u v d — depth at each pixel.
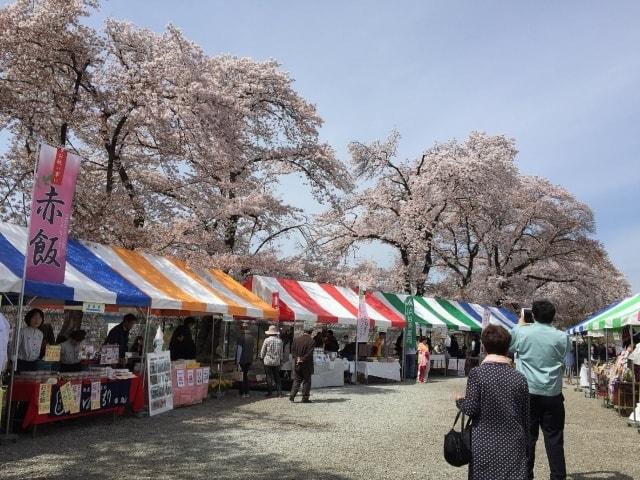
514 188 32.31
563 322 39.78
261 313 13.87
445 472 6.56
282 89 22.38
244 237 23.59
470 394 3.93
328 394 14.58
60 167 8.12
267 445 7.69
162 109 14.98
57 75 15.75
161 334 13.68
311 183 24.08
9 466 6.05
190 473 6.03
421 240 27.95
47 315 16.48
